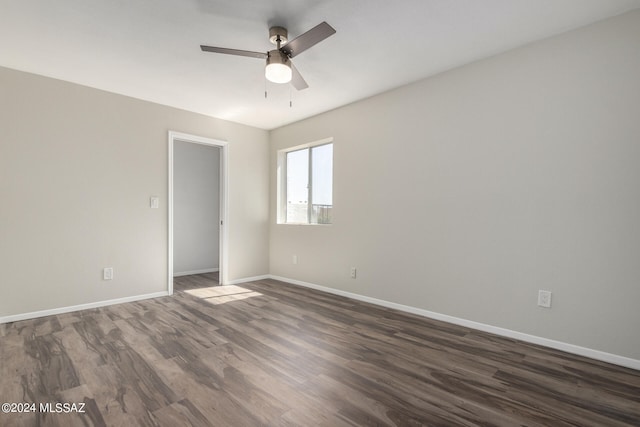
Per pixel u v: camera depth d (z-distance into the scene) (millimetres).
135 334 2695
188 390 1849
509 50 2660
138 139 3783
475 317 2869
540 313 2518
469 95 2893
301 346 2475
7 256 2982
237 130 4750
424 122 3211
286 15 2189
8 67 2980
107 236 3564
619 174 2195
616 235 2207
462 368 2135
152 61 2859
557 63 2438
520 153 2609
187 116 4195
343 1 2045
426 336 2684
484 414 1653
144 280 3846
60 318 3109
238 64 2912
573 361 2240
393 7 2105
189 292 4203
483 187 2814
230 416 1619
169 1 2039
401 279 3410
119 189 3646
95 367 2111
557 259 2441
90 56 2766
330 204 4375
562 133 2418
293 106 4016
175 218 5434
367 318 3148
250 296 4000
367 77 3180
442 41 2523
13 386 1879
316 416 1624
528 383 1953
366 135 3738
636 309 2139
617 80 2205
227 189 4652
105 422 1563
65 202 3295
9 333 2695
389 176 3512
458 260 2975
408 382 1955
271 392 1835
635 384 1945
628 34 2164
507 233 2682
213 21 2260
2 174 2961
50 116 3203
